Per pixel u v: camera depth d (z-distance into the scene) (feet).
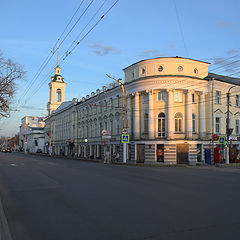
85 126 179.52
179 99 112.78
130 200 31.30
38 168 80.07
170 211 25.91
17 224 22.75
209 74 133.80
